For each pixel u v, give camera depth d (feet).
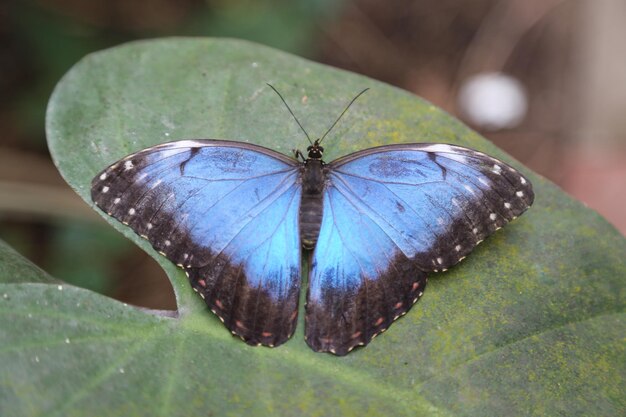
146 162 1.63
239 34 2.23
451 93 2.81
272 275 1.62
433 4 2.92
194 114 1.72
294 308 1.61
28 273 1.62
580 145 2.67
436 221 1.63
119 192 1.63
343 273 1.62
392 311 1.61
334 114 1.73
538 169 2.69
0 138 2.20
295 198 1.64
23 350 1.55
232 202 1.63
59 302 1.58
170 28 2.28
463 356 1.60
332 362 1.59
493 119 2.75
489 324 1.62
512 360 1.60
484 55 2.87
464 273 1.65
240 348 1.59
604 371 1.60
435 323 1.62
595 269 1.65
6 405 1.52
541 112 2.78
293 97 1.73
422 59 2.84
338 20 2.80
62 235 2.11
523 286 1.64
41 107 2.19
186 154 1.63
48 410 1.52
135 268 2.19
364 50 2.80
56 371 1.54
